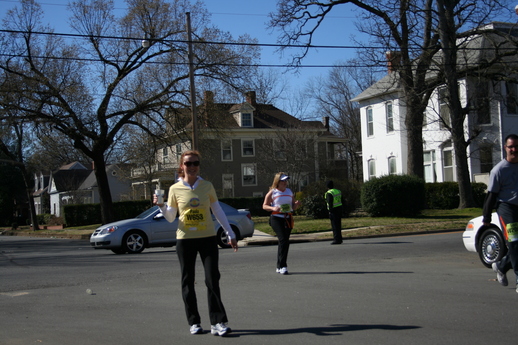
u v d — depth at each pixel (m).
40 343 5.59
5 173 60.72
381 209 24.98
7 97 26.42
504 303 6.99
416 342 5.24
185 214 5.59
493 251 9.96
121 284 9.52
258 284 8.97
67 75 27.97
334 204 16.27
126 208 38.97
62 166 77.62
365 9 25.84
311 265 11.38
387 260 12.01
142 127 30.23
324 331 5.71
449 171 33.66
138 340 5.58
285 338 5.48
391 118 37.19
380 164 38.56
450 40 25.34
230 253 14.56
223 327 5.58
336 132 63.81
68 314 7.01
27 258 16.14
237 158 50.22
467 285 8.38
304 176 46.12
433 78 28.16
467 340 5.29
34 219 40.91
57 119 27.38
